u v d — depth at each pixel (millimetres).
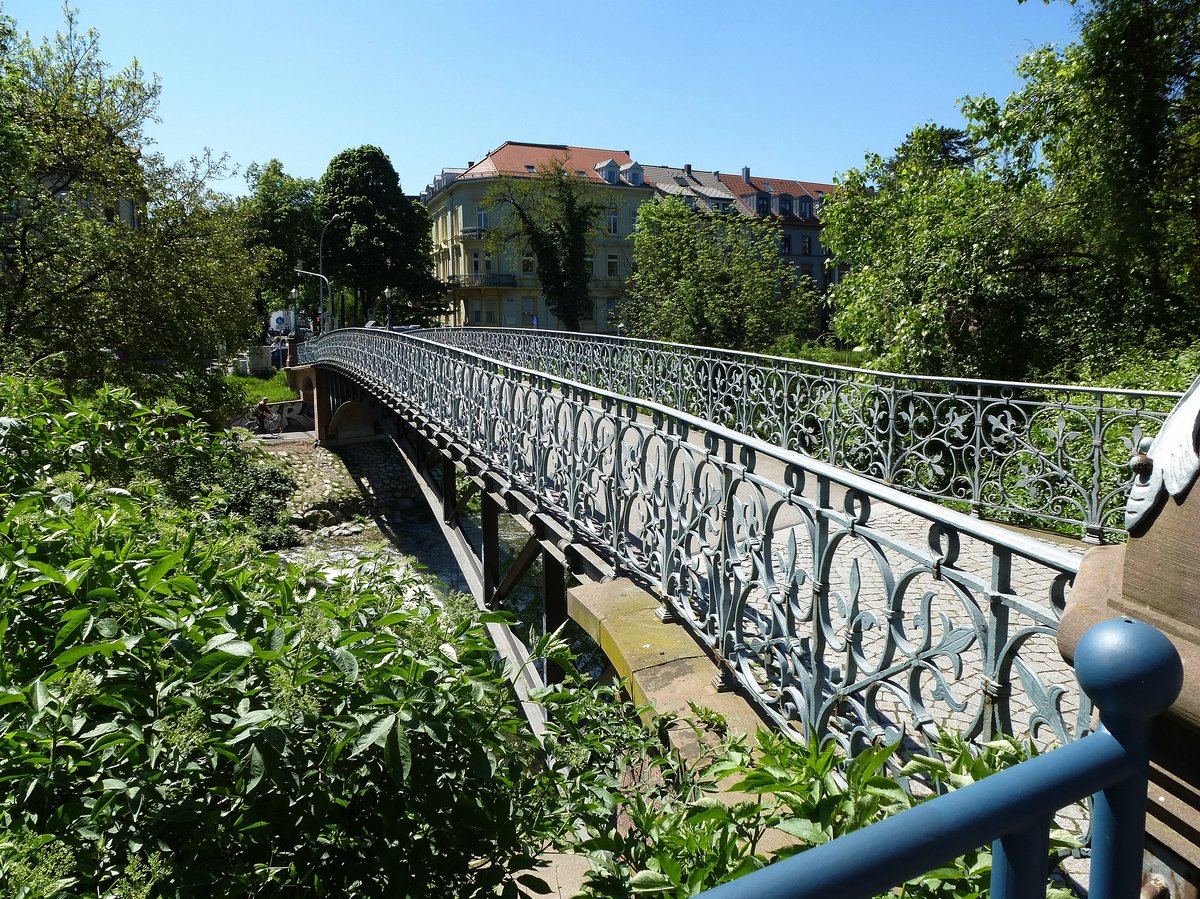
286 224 56719
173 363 19969
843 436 8656
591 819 2445
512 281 61875
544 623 7500
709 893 617
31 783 1866
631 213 64500
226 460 5562
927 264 12031
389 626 2477
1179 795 1247
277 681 2006
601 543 5930
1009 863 754
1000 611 2068
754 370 10516
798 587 3205
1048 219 11844
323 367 30969
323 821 1987
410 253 55469
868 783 1718
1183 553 1302
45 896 1554
